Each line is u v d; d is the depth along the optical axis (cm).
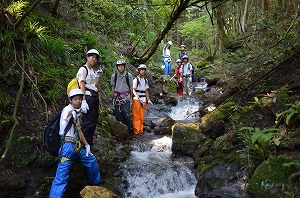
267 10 1215
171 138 660
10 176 464
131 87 694
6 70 566
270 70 668
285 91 564
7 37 579
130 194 506
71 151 434
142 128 721
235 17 1705
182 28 1955
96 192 421
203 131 623
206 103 928
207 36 1975
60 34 821
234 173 473
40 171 487
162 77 1148
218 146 548
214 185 477
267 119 548
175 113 912
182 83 1069
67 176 440
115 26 1180
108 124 654
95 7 1155
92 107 510
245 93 691
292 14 952
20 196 464
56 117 441
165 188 531
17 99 521
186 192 528
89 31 1002
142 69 720
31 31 658
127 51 1100
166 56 1285
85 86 509
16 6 603
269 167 413
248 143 472
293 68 638
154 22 1233
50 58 689
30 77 595
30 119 537
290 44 739
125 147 604
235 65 1068
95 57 507
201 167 539
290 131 484
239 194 430
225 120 621
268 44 902
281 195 379
